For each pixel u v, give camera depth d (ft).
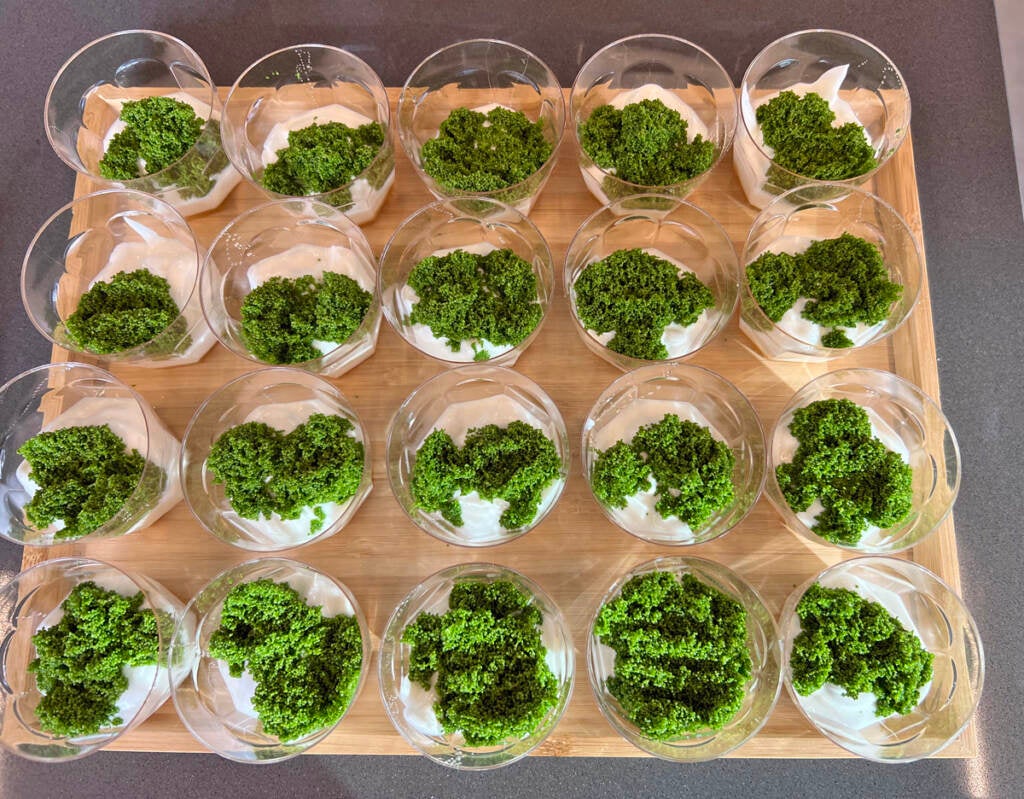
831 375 1.12
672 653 1.00
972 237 1.36
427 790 1.21
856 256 1.11
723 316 1.11
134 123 1.21
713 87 1.23
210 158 1.21
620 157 1.15
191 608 1.06
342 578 1.12
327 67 1.25
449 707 0.98
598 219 1.15
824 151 1.17
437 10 1.48
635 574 1.05
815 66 1.26
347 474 1.04
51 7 1.49
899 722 1.05
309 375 1.09
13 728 1.08
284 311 1.10
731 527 1.06
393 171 1.23
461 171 1.13
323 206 1.12
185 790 1.22
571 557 1.12
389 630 1.05
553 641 1.05
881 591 1.08
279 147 1.24
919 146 1.39
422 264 1.09
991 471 1.29
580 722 1.09
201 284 1.10
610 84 1.26
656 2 1.48
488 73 1.25
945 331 1.34
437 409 1.11
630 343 1.07
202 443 1.11
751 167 1.18
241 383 1.10
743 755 1.08
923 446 1.12
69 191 1.41
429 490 1.04
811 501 1.06
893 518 1.05
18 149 1.43
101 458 1.09
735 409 1.10
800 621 1.06
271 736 1.03
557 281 1.21
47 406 1.16
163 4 1.48
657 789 1.21
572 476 1.14
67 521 1.08
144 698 1.06
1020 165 1.39
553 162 1.16
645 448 1.07
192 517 1.16
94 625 1.04
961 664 1.07
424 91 1.25
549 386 1.18
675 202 1.12
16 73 1.47
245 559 1.14
